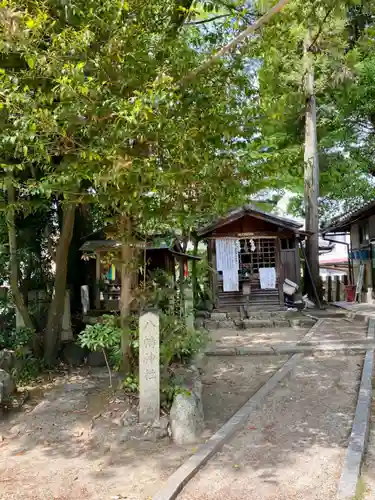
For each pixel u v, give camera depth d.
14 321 9.19
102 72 4.88
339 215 22.09
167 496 3.73
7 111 4.91
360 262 20.16
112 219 5.53
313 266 17.70
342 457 4.55
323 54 13.71
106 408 5.82
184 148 4.77
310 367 8.66
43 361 8.21
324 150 20.83
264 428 5.49
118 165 4.07
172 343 5.80
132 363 6.09
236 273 15.20
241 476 4.20
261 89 6.62
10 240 8.04
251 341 11.41
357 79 16.41
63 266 8.38
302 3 6.48
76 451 4.92
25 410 6.26
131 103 4.49
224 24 6.08
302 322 13.98
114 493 3.97
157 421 5.20
